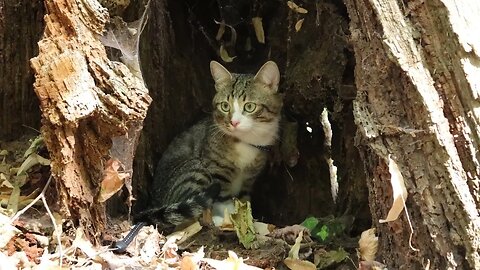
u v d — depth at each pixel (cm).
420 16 218
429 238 218
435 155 214
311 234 293
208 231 299
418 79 214
